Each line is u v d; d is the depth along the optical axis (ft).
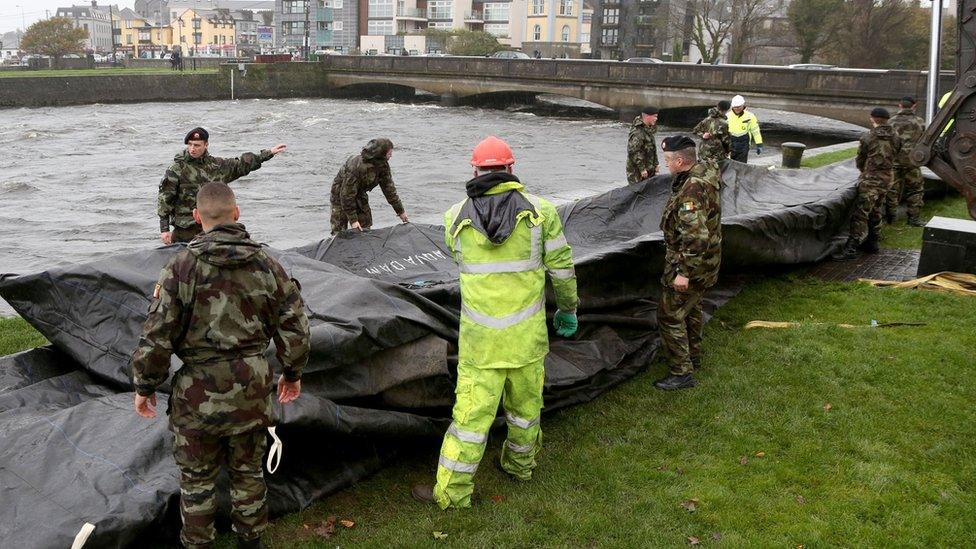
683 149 17.29
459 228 13.11
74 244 52.34
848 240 31.01
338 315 13.98
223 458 10.95
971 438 15.89
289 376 10.96
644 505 13.64
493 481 14.51
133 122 130.21
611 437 16.20
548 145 107.76
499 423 16.02
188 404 10.25
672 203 17.70
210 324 10.14
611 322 19.98
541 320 13.44
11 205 65.31
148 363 9.99
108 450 11.85
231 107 163.73
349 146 104.99
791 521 13.15
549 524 13.10
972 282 25.81
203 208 10.28
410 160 91.81
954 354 20.08
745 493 14.02
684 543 12.53
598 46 303.27
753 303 25.27
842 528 12.90
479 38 265.34
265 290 10.41
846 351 20.47
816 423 16.63
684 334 18.38
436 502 13.60
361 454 14.29
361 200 28.68
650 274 21.84
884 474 14.56
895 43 190.70
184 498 10.71
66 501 10.92
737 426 16.56
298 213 62.44
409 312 14.75
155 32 515.50
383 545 12.34
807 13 195.72
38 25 303.27
